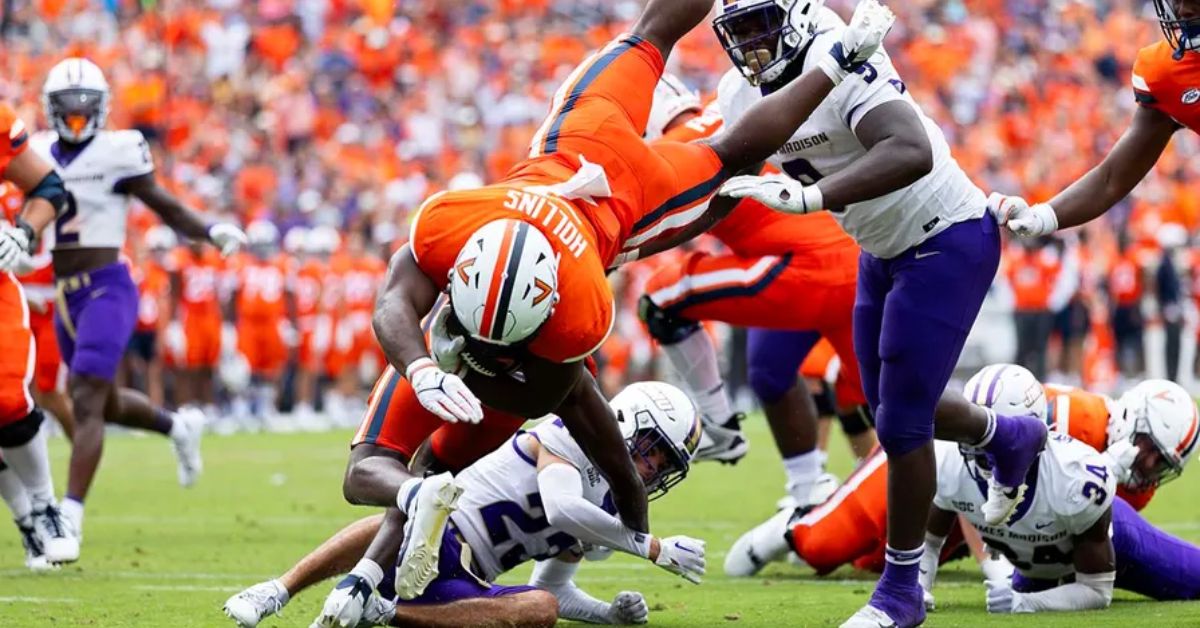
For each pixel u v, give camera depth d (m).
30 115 65.38
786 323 26.39
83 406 27.47
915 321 17.64
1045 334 63.12
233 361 56.66
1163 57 17.97
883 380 17.89
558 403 16.23
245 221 61.81
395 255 15.87
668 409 18.31
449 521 18.03
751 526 30.44
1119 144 18.73
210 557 25.89
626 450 17.28
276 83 71.12
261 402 57.53
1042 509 19.23
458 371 16.03
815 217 26.22
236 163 65.69
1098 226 66.25
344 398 59.47
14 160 24.03
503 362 15.75
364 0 76.75
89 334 27.69
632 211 16.55
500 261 14.94
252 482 39.06
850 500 23.08
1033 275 62.59
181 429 32.19
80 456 27.27
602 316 15.65
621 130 16.73
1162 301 64.44
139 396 31.64
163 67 69.81
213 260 55.16
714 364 27.75
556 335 15.42
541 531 18.34
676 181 17.00
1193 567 20.50
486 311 15.00
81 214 27.98
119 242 28.39
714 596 21.69
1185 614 19.05
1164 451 21.08
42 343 30.91
